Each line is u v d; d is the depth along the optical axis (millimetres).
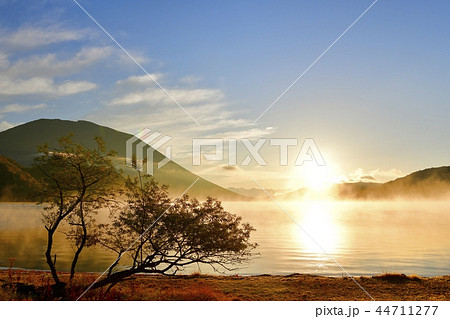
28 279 20438
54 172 17281
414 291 19297
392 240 78188
